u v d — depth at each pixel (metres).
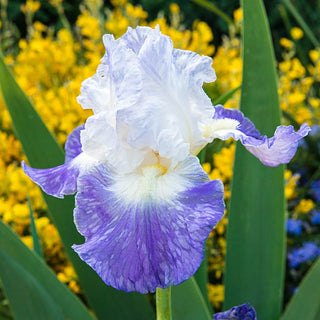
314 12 1.34
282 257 0.52
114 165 0.36
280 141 0.35
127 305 0.51
